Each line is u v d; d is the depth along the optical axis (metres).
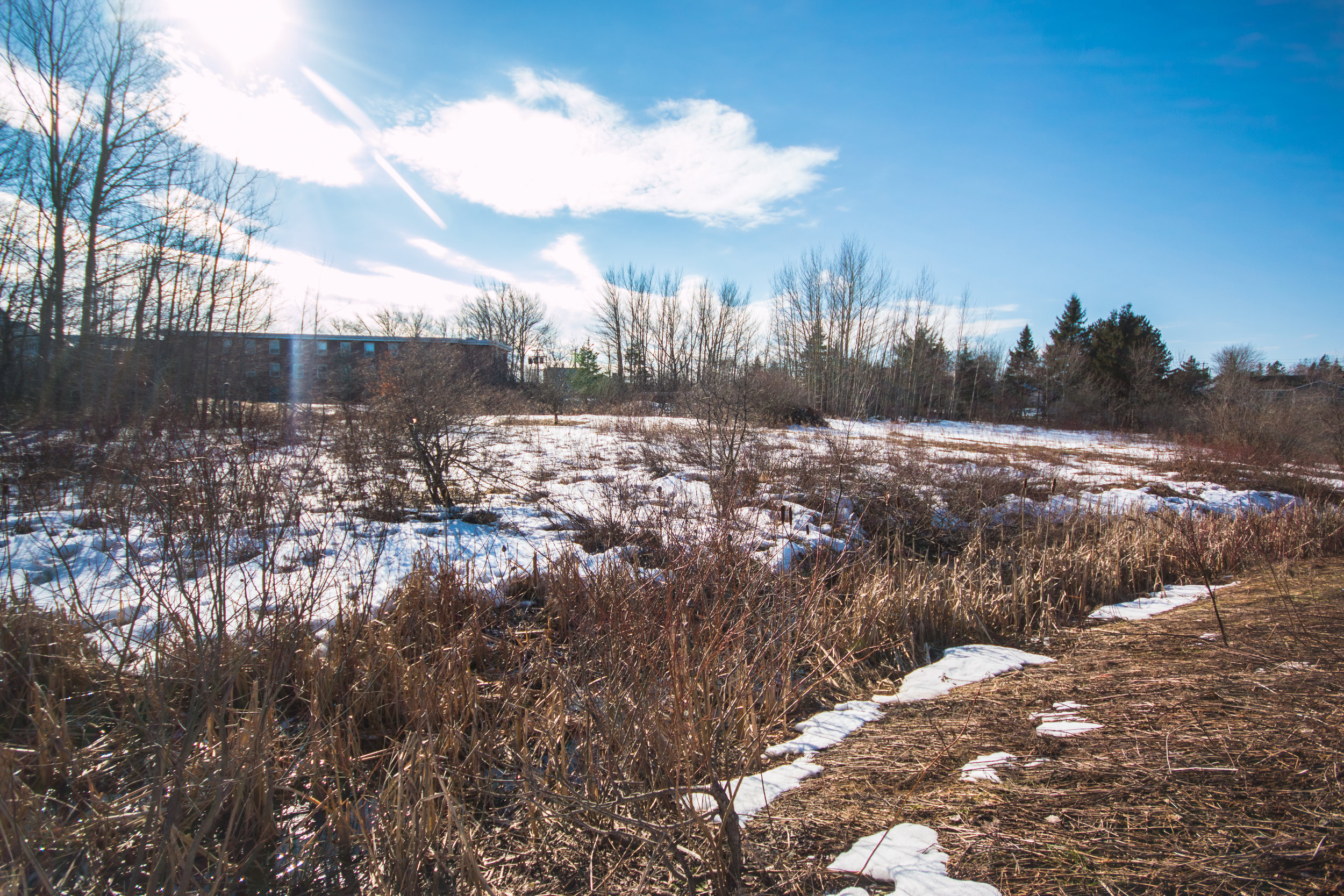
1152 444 21.91
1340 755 2.65
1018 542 7.97
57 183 11.45
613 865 2.38
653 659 3.35
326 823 2.53
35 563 4.30
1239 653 4.30
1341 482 14.45
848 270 35.84
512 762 3.00
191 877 2.25
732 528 5.26
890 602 5.12
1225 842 2.14
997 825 2.37
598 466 10.68
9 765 2.40
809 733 3.47
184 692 2.92
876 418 31.83
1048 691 3.92
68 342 10.95
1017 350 47.62
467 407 7.64
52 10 11.29
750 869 2.22
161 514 3.06
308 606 3.71
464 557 5.50
